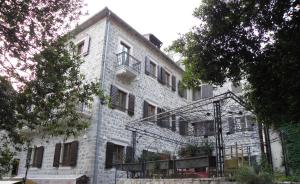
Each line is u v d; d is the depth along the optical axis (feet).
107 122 47.39
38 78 26.50
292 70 18.19
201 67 23.38
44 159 51.96
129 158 48.06
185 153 53.31
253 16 21.49
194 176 32.81
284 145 40.78
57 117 29.25
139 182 35.06
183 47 24.16
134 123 50.90
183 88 26.86
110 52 51.34
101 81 47.52
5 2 23.09
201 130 60.90
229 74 23.21
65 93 28.76
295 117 19.65
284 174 38.93
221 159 31.55
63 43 27.73
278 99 20.15
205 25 22.88
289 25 18.95
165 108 63.05
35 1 24.72
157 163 35.04
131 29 56.13
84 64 52.01
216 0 22.16
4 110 25.66
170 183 31.86
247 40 21.81
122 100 52.60
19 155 56.29
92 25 54.75
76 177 42.73
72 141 48.34
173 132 63.26
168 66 68.13
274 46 20.35
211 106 56.49
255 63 21.48
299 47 17.75
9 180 47.80
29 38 25.20
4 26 24.07
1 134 37.99
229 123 57.67
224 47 22.47
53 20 25.96
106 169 45.11
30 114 27.32
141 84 57.36
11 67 25.75
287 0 19.16
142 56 59.41
